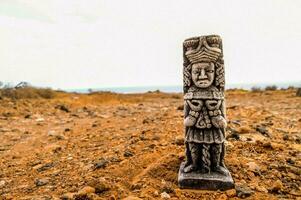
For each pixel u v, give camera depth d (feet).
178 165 1.45
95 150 1.92
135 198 1.15
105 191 1.26
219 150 1.32
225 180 1.28
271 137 2.00
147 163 1.55
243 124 2.34
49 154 1.95
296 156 1.64
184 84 1.37
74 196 1.21
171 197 1.21
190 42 1.31
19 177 1.58
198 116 1.32
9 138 2.48
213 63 1.31
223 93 1.33
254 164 1.45
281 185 1.26
